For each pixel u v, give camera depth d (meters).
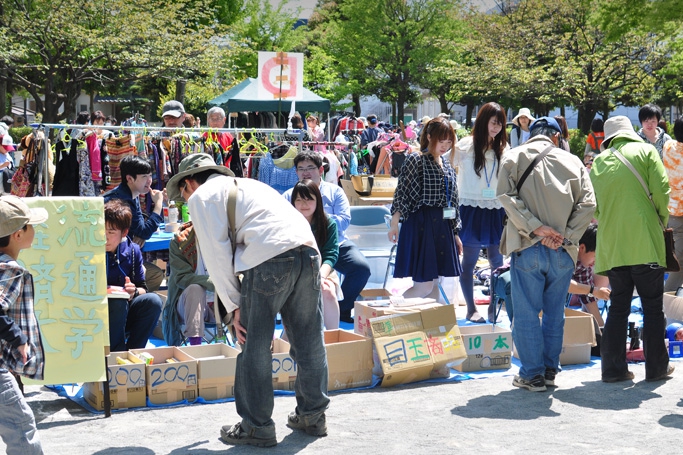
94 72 25.20
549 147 5.14
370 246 8.22
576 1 28.55
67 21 22.61
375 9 37.31
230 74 29.23
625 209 5.21
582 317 5.91
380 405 4.84
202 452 3.99
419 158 6.50
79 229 4.77
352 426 4.41
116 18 23.36
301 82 9.84
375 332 5.28
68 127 7.52
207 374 4.93
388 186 10.72
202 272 5.76
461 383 5.38
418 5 37.19
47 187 7.77
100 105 47.53
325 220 5.95
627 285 5.31
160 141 8.42
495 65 29.53
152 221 6.54
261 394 4.02
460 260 6.80
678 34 24.91
